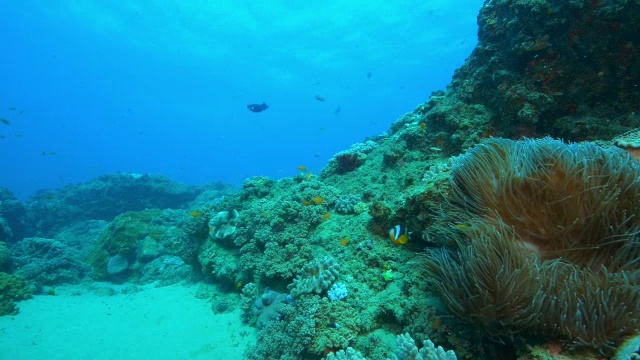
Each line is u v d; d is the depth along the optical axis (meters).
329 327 4.79
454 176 4.29
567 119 6.12
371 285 5.14
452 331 3.64
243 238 8.13
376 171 8.76
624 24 5.68
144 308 8.16
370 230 6.02
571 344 2.69
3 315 7.86
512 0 7.06
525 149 3.91
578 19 6.04
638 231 2.98
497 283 2.97
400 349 3.45
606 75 6.09
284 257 6.63
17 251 12.45
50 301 9.07
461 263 3.37
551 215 3.42
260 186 10.32
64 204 19.59
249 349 5.73
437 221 4.14
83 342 6.64
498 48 7.36
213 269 8.73
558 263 3.04
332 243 6.24
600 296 2.70
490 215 3.68
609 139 5.59
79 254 14.38
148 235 12.74
